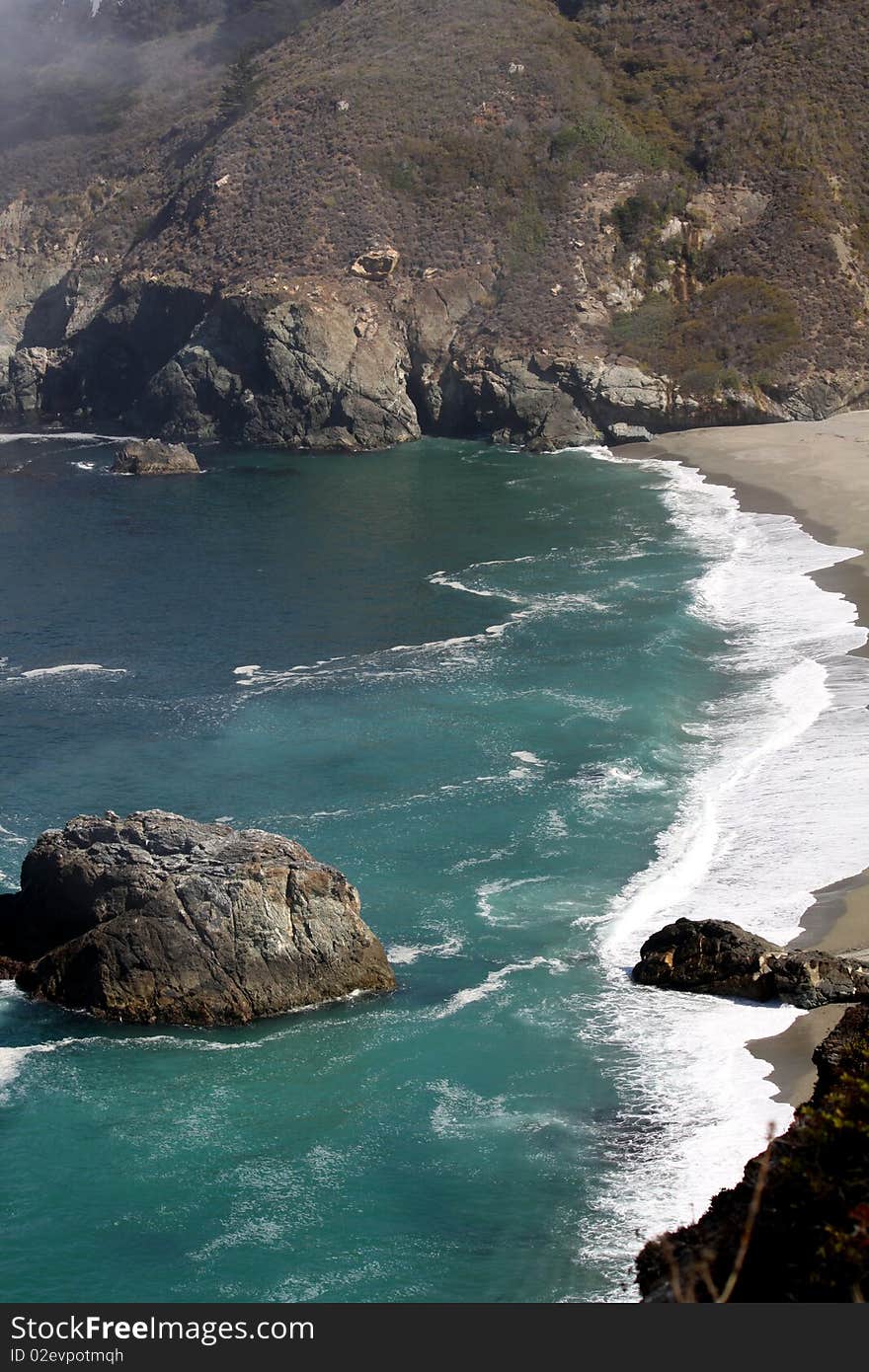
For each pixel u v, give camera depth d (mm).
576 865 34156
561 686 46562
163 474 89375
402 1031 28000
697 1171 23156
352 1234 22234
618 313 101438
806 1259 16109
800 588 56250
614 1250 21438
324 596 59938
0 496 83375
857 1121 17062
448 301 101938
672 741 41344
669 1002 28500
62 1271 21703
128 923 29172
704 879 32906
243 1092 26328
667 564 61938
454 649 51469
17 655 53219
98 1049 27938
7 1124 25453
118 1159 24406
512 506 75688
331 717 45062
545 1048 27094
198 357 101062
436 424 100625
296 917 29328
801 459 81312
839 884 31938
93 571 65750
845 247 102938
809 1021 27297
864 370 95062
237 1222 22703
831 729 40844
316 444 97625
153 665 51500
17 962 30938
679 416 93438
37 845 31688
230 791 39562
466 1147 24312
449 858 34844
